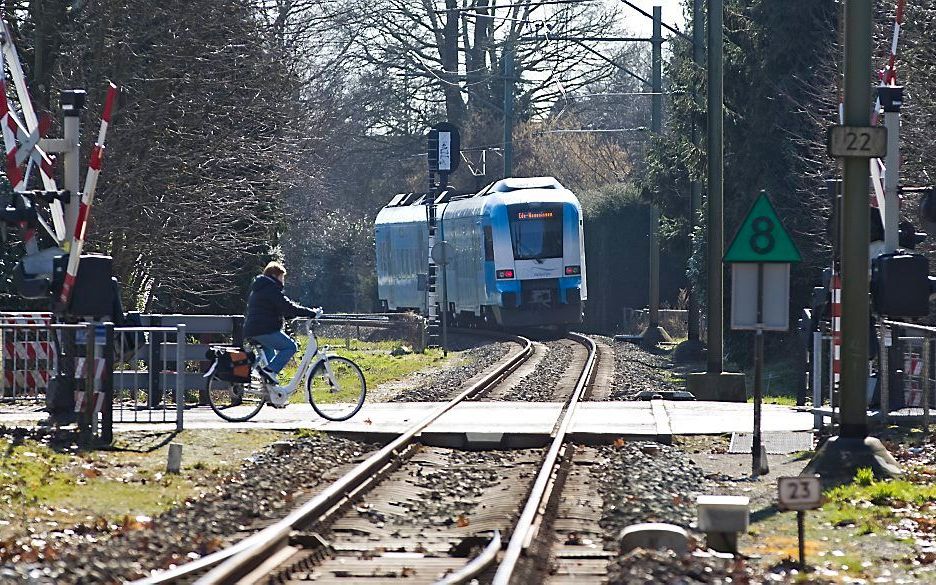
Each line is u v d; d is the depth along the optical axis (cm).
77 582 3034
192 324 7706
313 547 3622
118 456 5422
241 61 10419
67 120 6041
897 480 4766
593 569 3347
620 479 4891
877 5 10631
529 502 4103
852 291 4928
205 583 2822
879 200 6034
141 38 9819
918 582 3184
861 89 4891
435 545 3738
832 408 5931
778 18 13225
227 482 4834
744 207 13825
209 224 10225
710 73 9919
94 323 5747
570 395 9175
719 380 9706
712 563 3306
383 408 7612
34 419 6250
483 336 17750
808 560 3481
